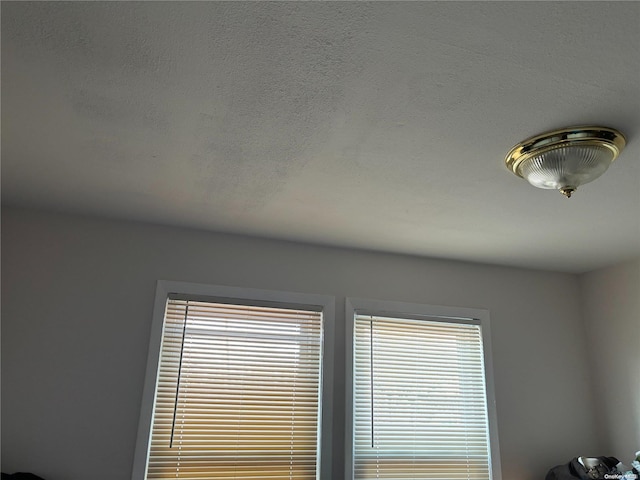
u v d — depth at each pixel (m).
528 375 3.42
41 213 2.72
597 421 3.45
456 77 1.44
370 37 1.29
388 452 2.96
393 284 3.30
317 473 2.76
